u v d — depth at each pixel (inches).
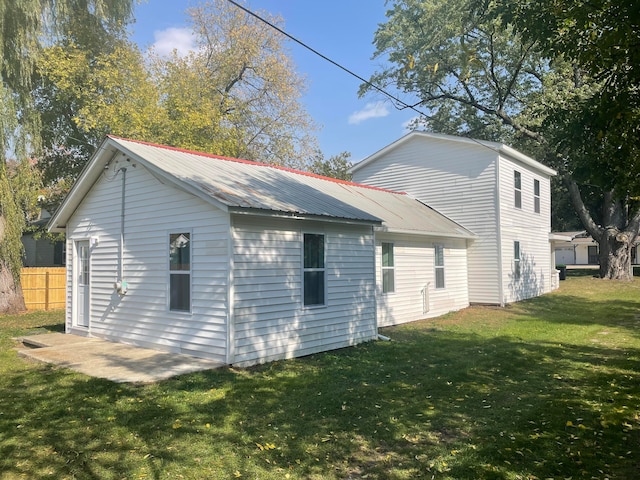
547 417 214.7
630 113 215.5
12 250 614.5
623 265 968.9
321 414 220.5
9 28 573.6
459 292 661.3
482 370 307.1
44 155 865.5
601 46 211.8
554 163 1020.5
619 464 166.7
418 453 178.5
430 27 901.8
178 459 171.8
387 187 779.4
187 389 254.8
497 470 162.2
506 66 952.3
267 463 169.6
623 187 247.4
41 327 505.4
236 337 305.3
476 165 686.5
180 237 340.2
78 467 165.2
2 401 236.4
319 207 369.4
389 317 520.1
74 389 253.1
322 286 376.2
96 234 418.3
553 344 397.4
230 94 1154.7
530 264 773.3
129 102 795.4
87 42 805.9
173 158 381.4
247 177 399.9
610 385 267.4
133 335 374.0
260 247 324.5
